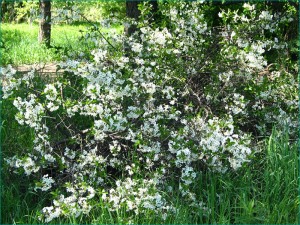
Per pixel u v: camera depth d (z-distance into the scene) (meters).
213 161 4.70
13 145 5.50
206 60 6.04
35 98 5.14
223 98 5.80
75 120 5.80
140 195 4.39
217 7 8.38
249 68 5.87
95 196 4.92
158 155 4.95
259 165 5.29
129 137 4.86
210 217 4.59
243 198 4.53
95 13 21.56
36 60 11.27
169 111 5.22
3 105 6.37
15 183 4.96
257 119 6.11
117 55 5.22
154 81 5.55
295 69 6.64
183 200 4.73
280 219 4.37
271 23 6.26
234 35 5.86
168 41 5.75
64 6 6.02
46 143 4.84
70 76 5.74
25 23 19.92
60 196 4.48
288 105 6.10
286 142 5.26
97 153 5.23
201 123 5.01
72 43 13.44
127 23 6.21
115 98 4.97
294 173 4.88
